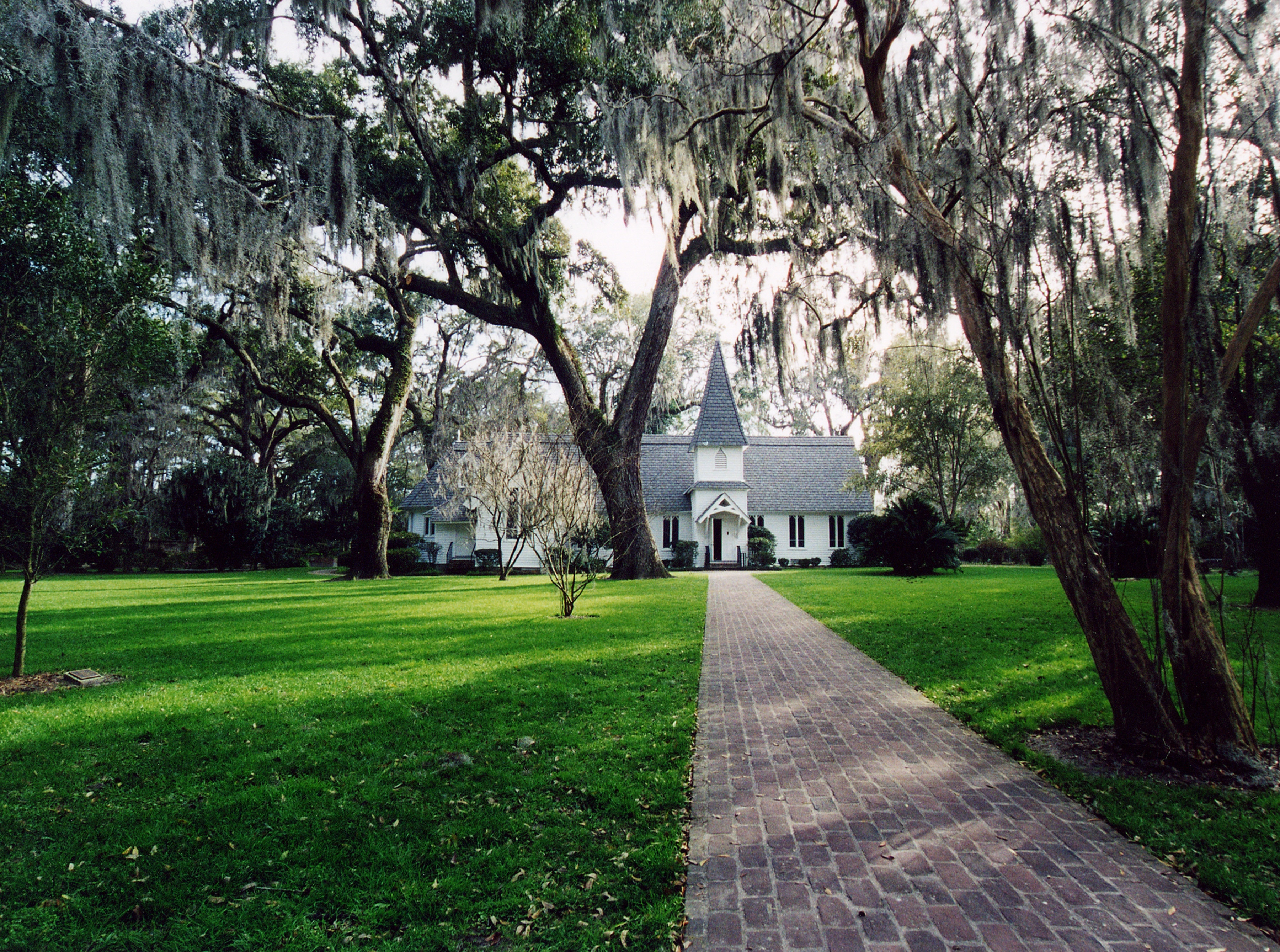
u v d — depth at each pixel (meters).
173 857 3.41
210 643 9.70
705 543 33.47
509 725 5.53
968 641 9.14
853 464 37.03
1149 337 9.95
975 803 4.09
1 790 4.27
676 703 6.22
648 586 19.98
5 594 19.20
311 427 45.28
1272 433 6.41
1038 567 27.17
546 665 7.87
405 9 15.98
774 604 14.91
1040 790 4.30
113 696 6.64
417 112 17.03
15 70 9.29
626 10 13.51
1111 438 5.12
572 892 3.06
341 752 4.91
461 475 25.47
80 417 7.57
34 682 7.36
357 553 26.31
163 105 10.19
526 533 22.86
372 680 7.20
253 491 35.53
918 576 22.20
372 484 26.02
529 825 3.73
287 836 3.62
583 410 22.62
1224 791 4.16
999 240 5.20
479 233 18.62
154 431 27.28
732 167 9.69
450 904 2.98
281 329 15.71
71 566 32.03
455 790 4.20
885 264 6.79
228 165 15.52
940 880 3.20
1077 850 3.50
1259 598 11.85
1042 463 5.23
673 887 3.11
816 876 3.24
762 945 2.70
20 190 7.38
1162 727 4.64
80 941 2.76
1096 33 4.89
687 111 9.57
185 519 34.44
